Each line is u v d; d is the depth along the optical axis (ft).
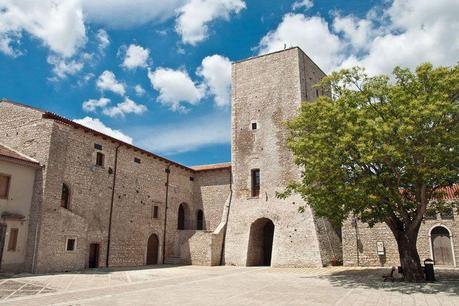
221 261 95.30
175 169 104.27
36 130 68.90
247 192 98.89
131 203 86.69
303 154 58.70
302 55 103.60
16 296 41.01
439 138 46.47
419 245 79.66
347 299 38.93
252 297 41.01
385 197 51.72
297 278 61.00
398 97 48.60
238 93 108.37
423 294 41.29
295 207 90.74
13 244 60.54
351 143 50.08
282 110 99.19
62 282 52.26
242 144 103.35
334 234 95.50
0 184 60.29
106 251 78.13
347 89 55.93
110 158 82.43
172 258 97.25
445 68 48.42
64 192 71.15
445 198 77.82
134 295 42.45
